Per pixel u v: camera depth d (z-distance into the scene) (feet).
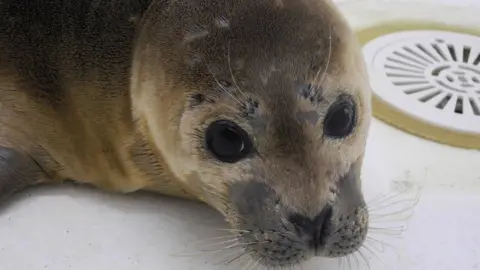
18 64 2.28
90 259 2.23
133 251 2.25
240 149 2.00
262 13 1.96
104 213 2.37
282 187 1.97
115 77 2.19
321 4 2.04
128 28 2.18
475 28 3.22
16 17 2.30
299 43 1.94
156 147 2.22
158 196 2.42
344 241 2.03
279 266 2.04
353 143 2.06
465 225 2.33
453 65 2.99
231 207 2.08
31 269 2.20
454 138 2.65
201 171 2.10
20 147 2.37
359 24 3.21
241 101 1.94
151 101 2.11
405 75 2.92
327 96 1.96
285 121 1.93
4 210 2.37
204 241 2.28
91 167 2.38
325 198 1.97
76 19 2.24
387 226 2.31
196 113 2.01
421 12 3.30
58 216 2.35
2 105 2.32
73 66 2.23
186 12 2.03
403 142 2.63
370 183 2.46
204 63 1.96
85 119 2.28
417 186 2.46
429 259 2.23
